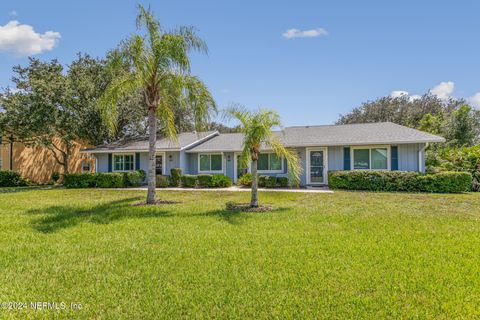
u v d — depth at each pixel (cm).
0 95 2116
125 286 399
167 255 524
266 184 1739
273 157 1852
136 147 2058
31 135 2167
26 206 1150
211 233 675
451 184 1404
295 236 637
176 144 1977
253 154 1044
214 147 1981
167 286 396
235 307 338
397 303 342
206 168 2036
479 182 1498
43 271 459
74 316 326
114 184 1900
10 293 383
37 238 657
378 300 349
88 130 2319
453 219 802
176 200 1265
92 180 1923
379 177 1508
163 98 1264
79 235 680
